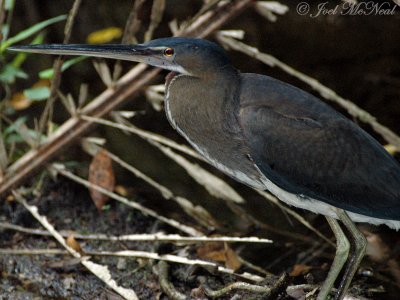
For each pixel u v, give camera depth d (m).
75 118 10.78
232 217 10.79
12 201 10.84
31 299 9.06
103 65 10.81
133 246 10.06
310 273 9.14
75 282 9.33
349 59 12.76
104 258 9.78
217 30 10.77
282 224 10.64
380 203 8.07
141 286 9.26
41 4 13.04
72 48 8.41
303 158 8.01
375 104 12.38
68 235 10.23
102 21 12.94
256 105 8.08
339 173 8.02
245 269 9.70
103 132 11.89
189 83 8.28
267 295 8.41
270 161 8.05
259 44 12.73
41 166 10.90
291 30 12.77
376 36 12.74
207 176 10.42
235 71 8.33
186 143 11.80
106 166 10.78
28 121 12.30
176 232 10.42
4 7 10.27
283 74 12.48
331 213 8.27
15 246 10.05
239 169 8.40
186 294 9.05
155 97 10.86
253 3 10.68
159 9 10.41
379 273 9.58
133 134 11.89
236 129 8.16
